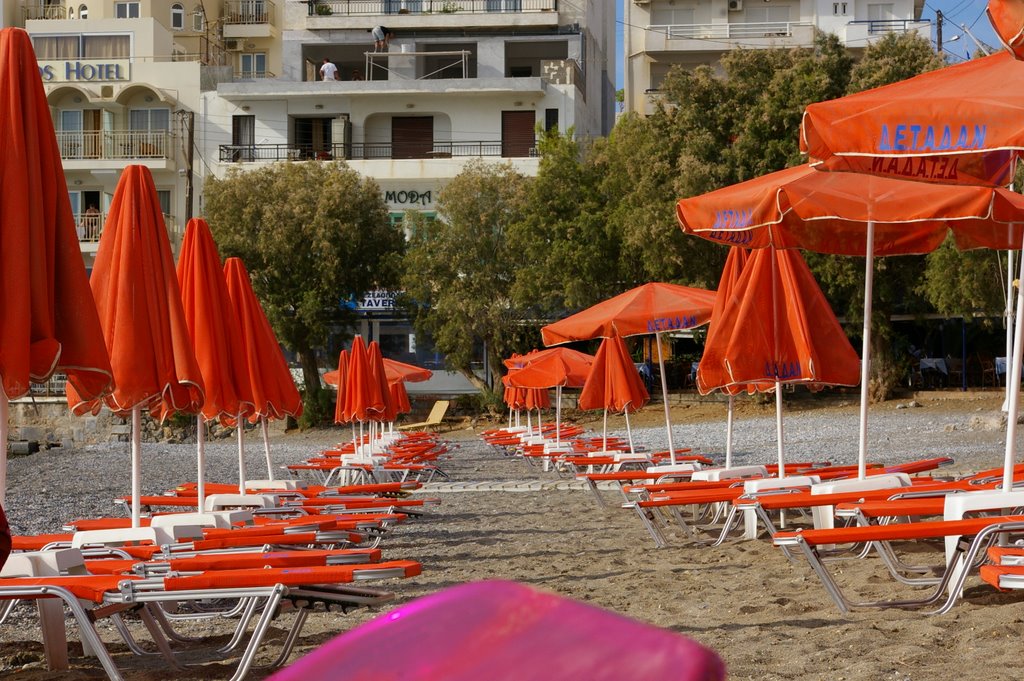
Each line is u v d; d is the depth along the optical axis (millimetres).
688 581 8312
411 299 47156
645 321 13188
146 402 8250
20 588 5078
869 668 5055
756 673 5156
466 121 54625
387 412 24750
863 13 58719
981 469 16531
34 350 5812
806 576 8148
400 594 8523
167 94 55094
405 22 60469
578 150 47188
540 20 59688
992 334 44250
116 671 5078
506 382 27094
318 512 10930
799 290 10242
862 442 9305
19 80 5988
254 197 46906
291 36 61125
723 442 29031
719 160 40000
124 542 8102
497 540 12125
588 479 14320
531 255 44062
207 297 9984
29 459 35219
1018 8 5840
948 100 6277
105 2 65750
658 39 58406
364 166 53469
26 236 5805
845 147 6559
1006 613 6105
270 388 11836
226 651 6238
